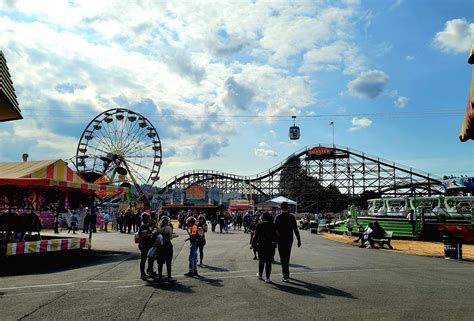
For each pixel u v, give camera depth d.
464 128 4.51
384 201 35.06
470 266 13.83
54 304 7.57
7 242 14.05
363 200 67.75
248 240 25.05
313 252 18.30
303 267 12.90
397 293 8.62
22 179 14.48
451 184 31.19
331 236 32.97
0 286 9.47
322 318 6.56
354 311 7.02
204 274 11.27
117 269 12.26
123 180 46.78
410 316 6.68
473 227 25.66
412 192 64.81
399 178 66.44
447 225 26.36
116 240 23.44
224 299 8.02
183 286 9.43
